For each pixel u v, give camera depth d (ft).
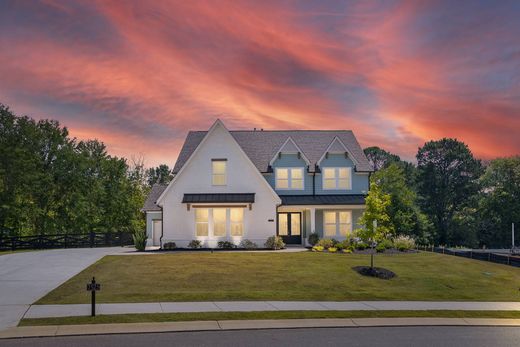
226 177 123.13
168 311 54.80
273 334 46.34
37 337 43.42
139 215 217.56
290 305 60.44
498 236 270.87
